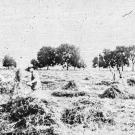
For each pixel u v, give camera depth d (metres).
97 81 46.72
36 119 15.15
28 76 36.78
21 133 14.11
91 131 14.72
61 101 23.02
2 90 24.11
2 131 14.71
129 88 30.53
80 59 116.50
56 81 45.00
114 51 68.31
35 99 16.80
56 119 15.33
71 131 14.62
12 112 16.83
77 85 30.39
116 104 22.59
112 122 16.41
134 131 14.75
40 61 112.19
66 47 114.44
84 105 17.41
